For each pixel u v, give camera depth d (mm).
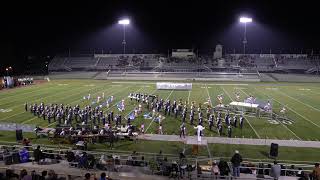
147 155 17516
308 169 15875
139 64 67312
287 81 54906
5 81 46031
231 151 18750
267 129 23734
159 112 29156
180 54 69438
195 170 13898
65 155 15930
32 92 41438
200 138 20047
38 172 13352
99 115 25328
